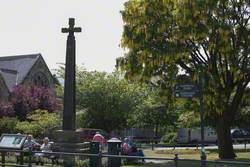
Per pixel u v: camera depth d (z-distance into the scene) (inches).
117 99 2235.5
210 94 1261.1
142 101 2514.8
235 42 1306.6
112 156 611.8
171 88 1299.2
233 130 2596.0
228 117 1349.7
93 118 2207.2
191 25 1237.1
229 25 1232.2
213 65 1290.6
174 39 1267.2
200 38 1245.1
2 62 3095.5
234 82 1339.8
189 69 1307.8
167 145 2252.7
